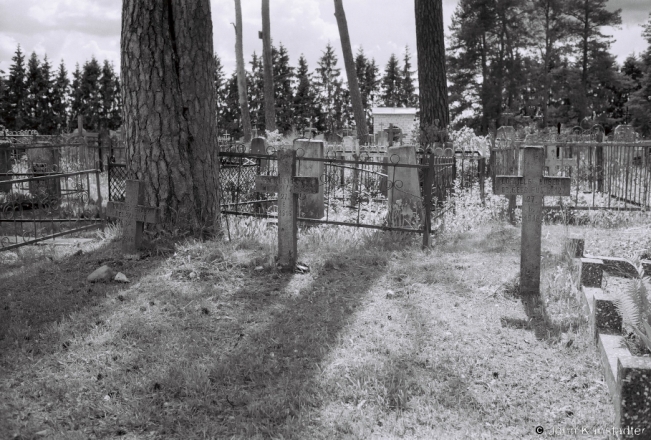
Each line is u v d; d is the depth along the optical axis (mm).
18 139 21000
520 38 56312
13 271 7078
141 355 4766
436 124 14719
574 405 4129
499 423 3936
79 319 5422
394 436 3748
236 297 6094
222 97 72812
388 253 7988
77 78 75125
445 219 10211
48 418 3889
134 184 7156
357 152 14328
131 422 3881
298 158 8320
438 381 4457
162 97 7578
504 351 4965
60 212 11469
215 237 7840
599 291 5676
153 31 7508
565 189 6102
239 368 4594
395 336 5238
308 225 9914
